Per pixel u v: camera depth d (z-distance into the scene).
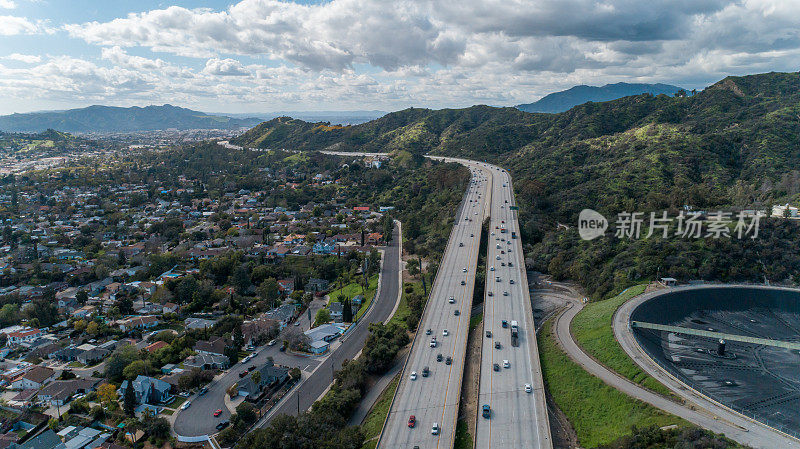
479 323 144.62
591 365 114.88
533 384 99.31
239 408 106.75
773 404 104.12
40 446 100.06
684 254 161.25
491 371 104.38
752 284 153.62
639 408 95.69
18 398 120.50
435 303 141.62
